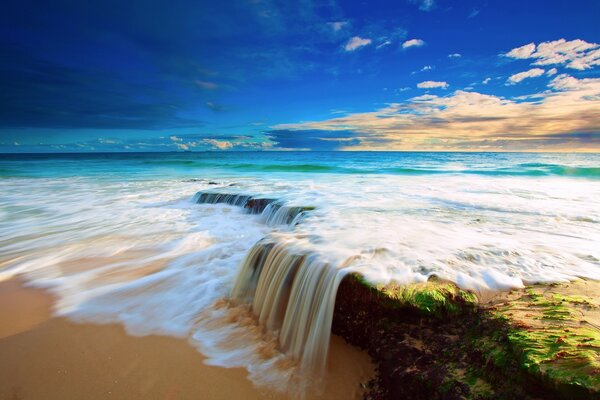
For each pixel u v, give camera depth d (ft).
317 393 11.48
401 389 10.48
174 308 17.39
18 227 34.04
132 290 19.43
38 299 18.39
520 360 8.82
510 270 14.80
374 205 32.17
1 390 11.67
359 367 12.44
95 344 14.28
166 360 13.23
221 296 18.67
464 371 9.75
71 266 23.41
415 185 52.03
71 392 11.51
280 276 16.85
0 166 134.41
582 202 33.40
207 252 26.09
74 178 83.20
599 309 10.98
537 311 11.16
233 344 14.43
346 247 17.89
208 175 86.89
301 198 38.34
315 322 14.34
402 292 12.79
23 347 14.06
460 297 12.48
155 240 29.35
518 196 38.01
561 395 7.75
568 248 17.84
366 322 13.16
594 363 7.98
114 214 39.88
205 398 11.28
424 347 11.32
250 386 11.84
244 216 38.22
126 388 11.71
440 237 20.02
